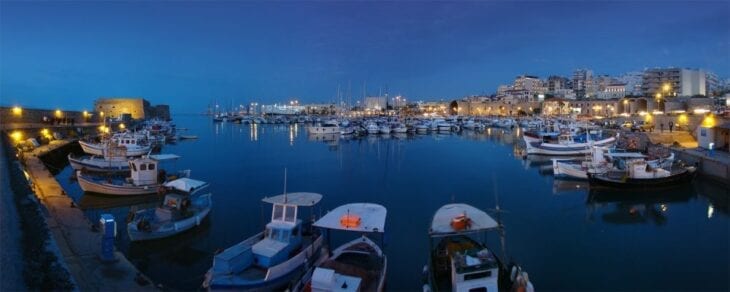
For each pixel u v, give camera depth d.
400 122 93.38
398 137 76.44
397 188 29.61
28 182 24.12
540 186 29.92
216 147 59.66
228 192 28.22
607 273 14.94
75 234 15.52
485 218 14.36
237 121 150.25
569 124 70.25
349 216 14.52
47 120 65.56
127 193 25.73
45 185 24.78
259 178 33.88
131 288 11.52
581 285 14.04
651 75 144.88
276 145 62.28
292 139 73.62
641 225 20.64
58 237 14.93
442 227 13.77
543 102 144.50
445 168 38.72
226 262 13.05
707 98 100.62
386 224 20.41
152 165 26.98
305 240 15.68
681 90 140.38
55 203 20.05
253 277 13.23
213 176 34.84
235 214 22.39
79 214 18.22
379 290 12.70
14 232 15.02
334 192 28.33
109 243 13.17
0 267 11.88
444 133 84.75
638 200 25.56
